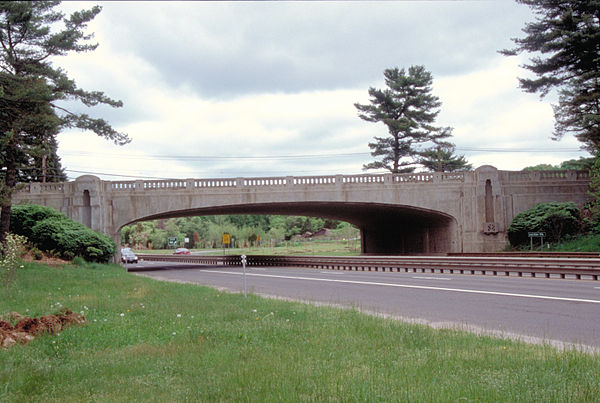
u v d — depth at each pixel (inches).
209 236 4901.6
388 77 2851.9
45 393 251.8
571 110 1753.2
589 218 1615.4
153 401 234.5
